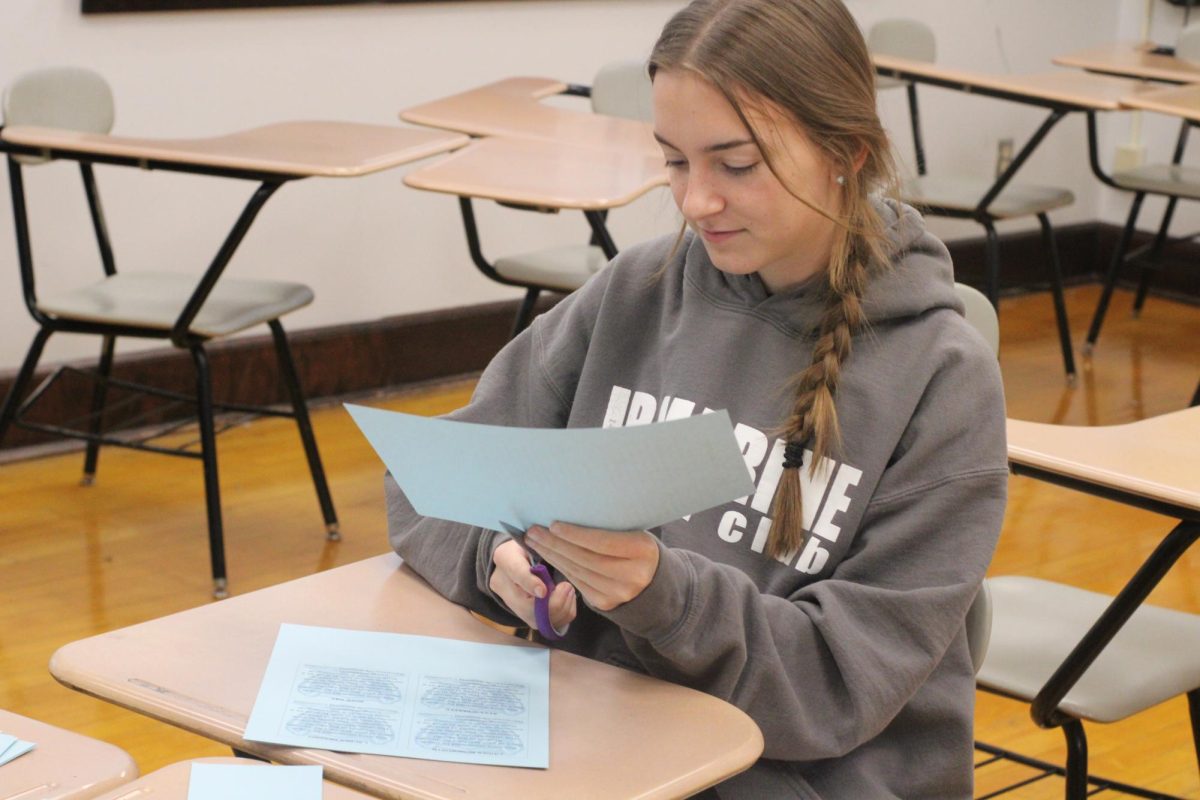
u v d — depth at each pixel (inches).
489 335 167.0
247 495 128.7
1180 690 68.0
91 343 139.6
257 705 41.7
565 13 166.1
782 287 50.4
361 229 155.6
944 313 48.6
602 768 39.5
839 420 47.5
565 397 55.6
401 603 49.4
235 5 141.6
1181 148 186.4
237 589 110.3
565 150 118.9
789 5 44.6
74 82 118.0
